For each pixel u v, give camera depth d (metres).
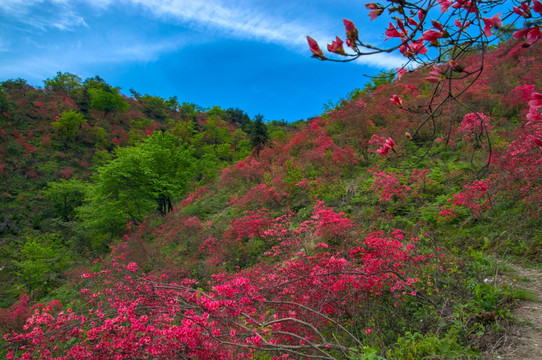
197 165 30.67
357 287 3.93
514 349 2.82
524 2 1.31
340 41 1.29
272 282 4.36
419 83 14.33
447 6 1.40
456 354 2.81
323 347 3.48
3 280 17.27
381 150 1.90
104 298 4.30
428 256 4.90
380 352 3.14
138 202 19.95
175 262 10.48
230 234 9.94
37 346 3.07
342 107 18.59
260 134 27.06
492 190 6.45
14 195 38.69
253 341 2.69
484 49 1.32
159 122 83.38
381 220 7.45
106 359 2.73
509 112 10.38
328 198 10.21
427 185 8.11
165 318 3.13
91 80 84.62
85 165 49.59
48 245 21.19
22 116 57.00
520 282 4.05
